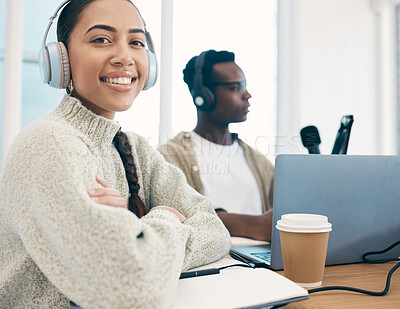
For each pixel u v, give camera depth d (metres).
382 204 0.84
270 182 1.85
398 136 2.87
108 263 0.54
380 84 2.84
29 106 2.28
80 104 0.82
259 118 2.64
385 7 2.78
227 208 1.74
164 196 0.97
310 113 2.66
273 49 2.71
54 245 0.60
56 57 0.80
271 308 0.58
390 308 0.58
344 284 0.71
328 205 0.79
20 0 2.16
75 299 0.56
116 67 0.81
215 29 2.56
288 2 2.70
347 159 0.80
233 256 0.90
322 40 2.69
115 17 0.81
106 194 0.64
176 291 0.58
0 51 2.17
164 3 2.43
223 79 1.78
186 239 0.71
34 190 0.63
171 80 2.43
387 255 0.87
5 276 0.72
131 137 1.01
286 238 0.69
